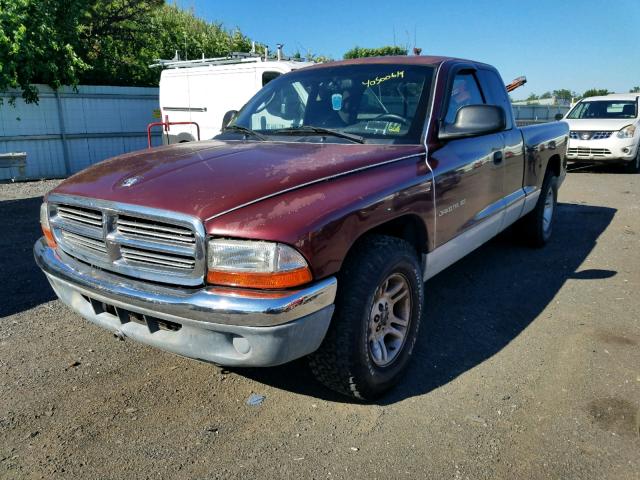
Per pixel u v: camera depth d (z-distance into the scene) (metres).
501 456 2.69
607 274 5.44
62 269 3.02
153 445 2.77
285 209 2.56
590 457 2.68
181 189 2.70
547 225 6.36
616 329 4.15
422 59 4.21
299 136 3.80
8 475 2.54
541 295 4.86
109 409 3.07
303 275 2.50
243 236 2.44
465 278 5.29
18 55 12.77
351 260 2.88
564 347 3.85
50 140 14.29
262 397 3.21
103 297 2.79
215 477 2.54
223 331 2.51
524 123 6.18
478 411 3.07
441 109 3.82
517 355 3.73
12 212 8.41
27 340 3.89
